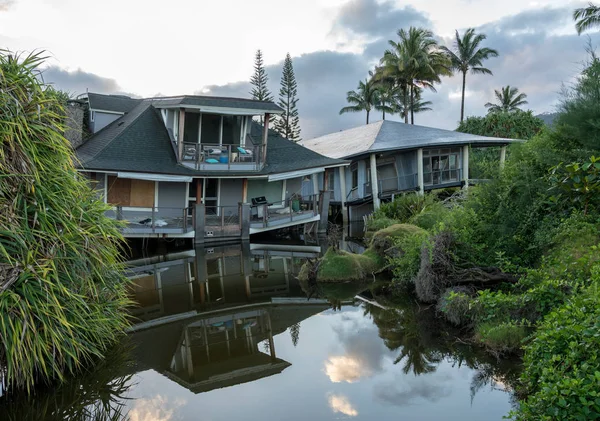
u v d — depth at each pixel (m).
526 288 7.40
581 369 3.68
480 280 8.36
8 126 5.04
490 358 6.18
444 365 6.18
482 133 33.22
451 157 26.56
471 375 5.82
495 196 9.77
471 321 7.31
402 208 19.59
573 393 3.45
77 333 5.83
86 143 22.73
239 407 5.23
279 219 20.08
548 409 3.57
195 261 14.99
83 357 6.30
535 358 4.61
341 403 5.27
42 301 5.07
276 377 6.05
